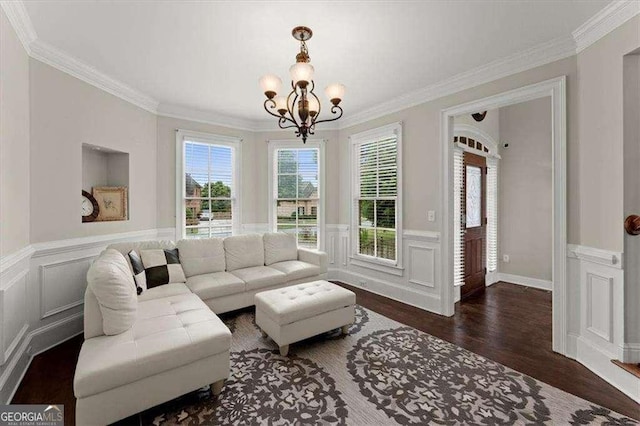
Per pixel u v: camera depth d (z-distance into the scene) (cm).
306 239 473
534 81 251
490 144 440
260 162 473
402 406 176
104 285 178
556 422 164
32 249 228
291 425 162
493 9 195
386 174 394
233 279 316
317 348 248
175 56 258
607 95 204
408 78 305
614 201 201
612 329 203
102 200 319
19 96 210
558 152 238
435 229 331
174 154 399
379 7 193
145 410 174
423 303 345
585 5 191
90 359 154
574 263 233
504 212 466
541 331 283
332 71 288
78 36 226
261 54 255
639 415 169
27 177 225
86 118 283
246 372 212
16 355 200
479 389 193
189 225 414
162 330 186
